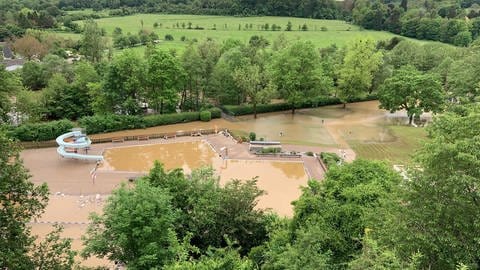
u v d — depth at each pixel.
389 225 20.81
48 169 57.66
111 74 77.12
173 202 33.56
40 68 94.69
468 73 64.38
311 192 33.19
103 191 50.62
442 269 19.05
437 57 104.44
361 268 17.45
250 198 33.22
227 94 86.69
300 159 62.44
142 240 25.92
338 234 26.14
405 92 80.06
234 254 23.89
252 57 94.62
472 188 19.39
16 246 20.12
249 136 71.19
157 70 78.31
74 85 81.62
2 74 56.28
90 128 72.50
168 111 83.25
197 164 60.38
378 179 32.06
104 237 27.23
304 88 86.69
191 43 93.31
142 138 70.81
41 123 69.06
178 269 21.17
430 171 20.05
